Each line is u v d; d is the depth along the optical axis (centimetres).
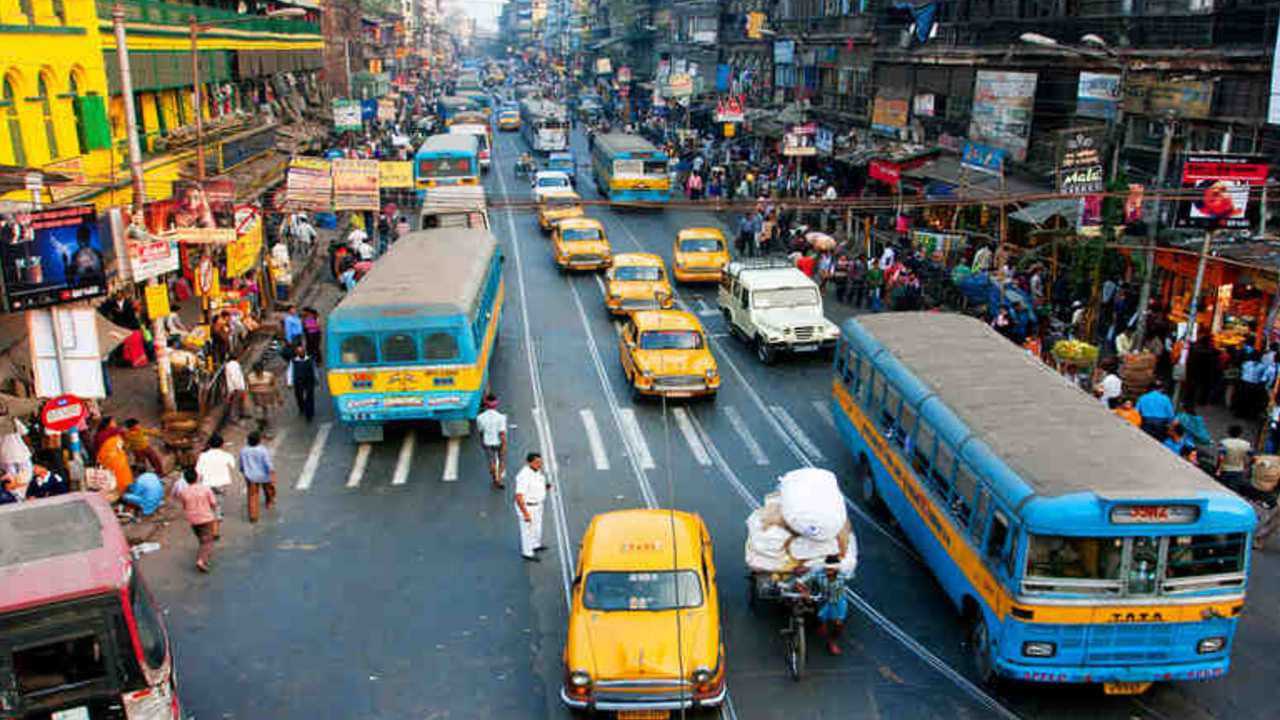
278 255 3062
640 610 1085
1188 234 2200
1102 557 998
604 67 10338
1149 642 1020
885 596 1332
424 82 12938
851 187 4181
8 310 1430
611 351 2561
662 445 1908
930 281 2789
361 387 1834
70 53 2312
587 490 1700
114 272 1759
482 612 1305
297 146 4403
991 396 1284
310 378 2045
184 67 3328
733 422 2033
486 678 1159
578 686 1018
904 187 3541
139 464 1712
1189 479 1022
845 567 1169
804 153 4109
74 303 1485
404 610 1312
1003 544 1049
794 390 2242
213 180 1894
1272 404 1747
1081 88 2645
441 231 2662
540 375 2359
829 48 4803
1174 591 1007
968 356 1463
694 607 1091
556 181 4541
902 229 3169
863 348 1644
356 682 1152
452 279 2017
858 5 4444
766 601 1303
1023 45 3036
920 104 3647
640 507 1623
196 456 1817
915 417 1366
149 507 1593
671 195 5194
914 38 3822
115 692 875
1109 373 1841
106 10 2602
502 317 2850
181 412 1995
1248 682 1131
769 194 4369
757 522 1233
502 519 1594
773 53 5756
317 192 2606
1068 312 2412
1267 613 1281
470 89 10988
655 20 9012
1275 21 2100
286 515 1619
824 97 4928
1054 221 2631
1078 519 980
